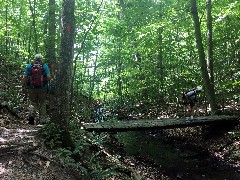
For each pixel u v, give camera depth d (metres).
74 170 6.00
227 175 9.03
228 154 10.51
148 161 10.19
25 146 6.08
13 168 5.32
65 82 6.74
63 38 6.67
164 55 17.48
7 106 9.03
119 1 18.80
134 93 18.36
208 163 10.20
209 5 13.34
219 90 14.77
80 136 8.12
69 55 6.73
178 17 14.86
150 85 17.28
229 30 13.88
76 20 11.61
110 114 15.91
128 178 7.13
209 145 11.66
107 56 18.41
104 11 12.55
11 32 15.36
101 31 13.66
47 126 6.88
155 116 15.86
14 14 15.80
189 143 12.27
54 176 5.47
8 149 5.84
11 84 12.49
